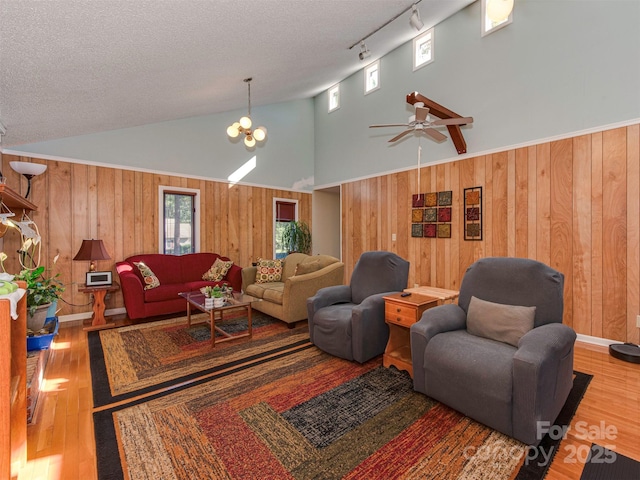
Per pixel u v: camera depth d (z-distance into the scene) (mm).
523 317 2059
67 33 2070
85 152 4383
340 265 4223
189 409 2100
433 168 4789
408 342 2898
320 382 2463
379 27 3953
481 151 4219
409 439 1786
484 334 2174
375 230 5691
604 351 3098
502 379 1746
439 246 4707
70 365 2805
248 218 6121
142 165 4879
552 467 1562
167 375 2604
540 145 3680
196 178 5449
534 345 1760
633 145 3059
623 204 3117
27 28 1929
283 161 6676
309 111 7137
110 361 2889
